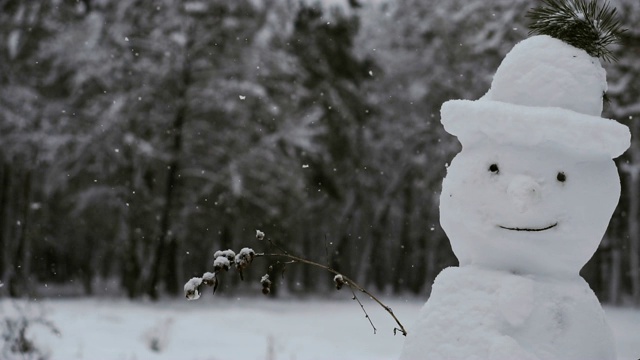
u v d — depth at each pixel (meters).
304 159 25.73
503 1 16.25
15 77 22.34
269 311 18.33
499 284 2.94
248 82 22.84
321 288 33.62
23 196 22.31
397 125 28.72
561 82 2.95
